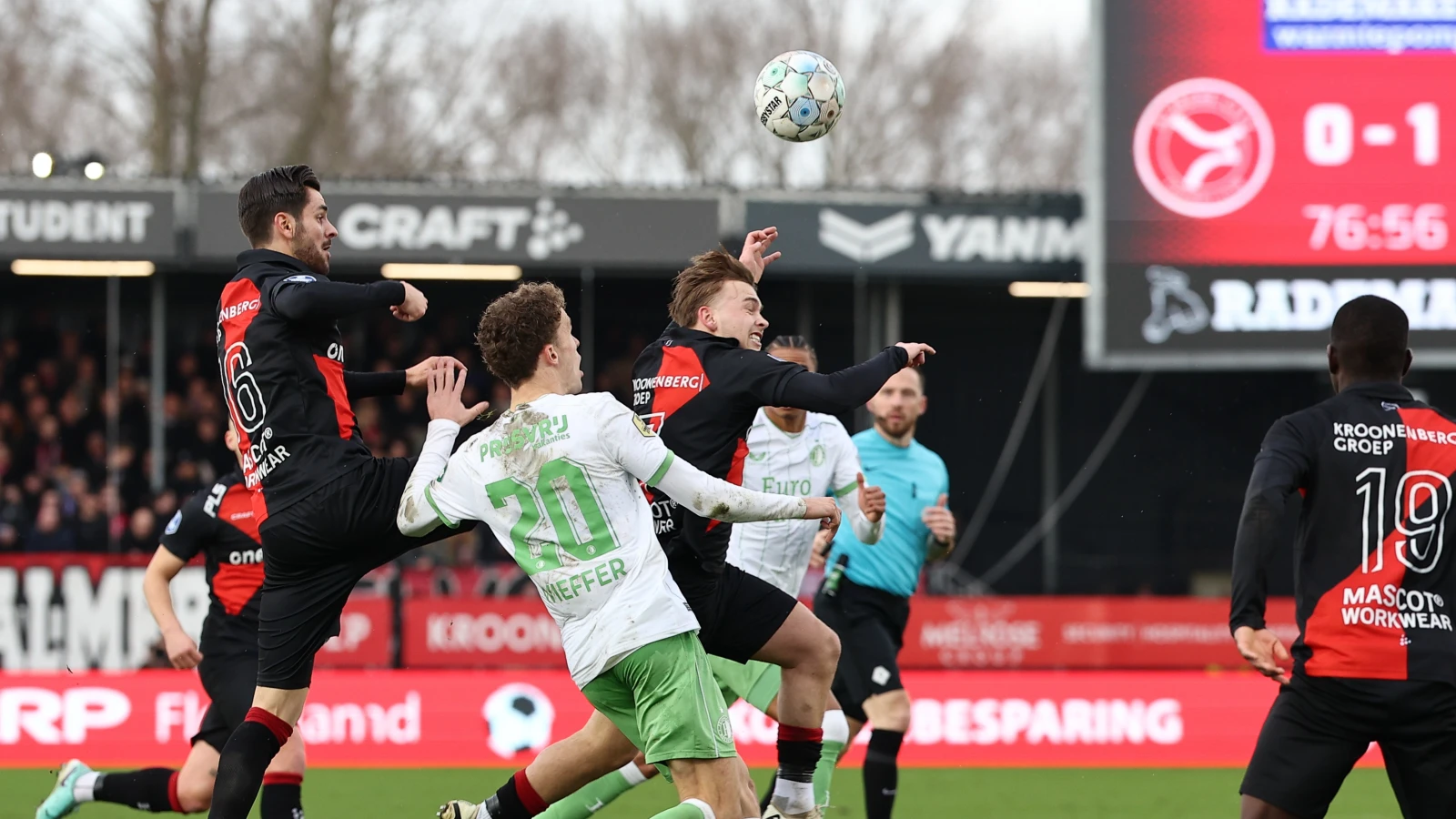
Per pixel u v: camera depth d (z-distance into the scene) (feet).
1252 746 118.83
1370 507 52.19
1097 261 157.79
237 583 71.77
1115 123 158.30
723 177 288.71
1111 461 194.29
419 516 54.60
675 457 53.42
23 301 183.93
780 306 187.73
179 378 186.29
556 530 52.70
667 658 52.65
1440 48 158.61
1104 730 118.52
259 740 58.70
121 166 263.08
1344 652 51.31
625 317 188.34
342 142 259.80
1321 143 158.51
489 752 116.16
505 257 154.92
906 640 145.59
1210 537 193.36
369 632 138.31
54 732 114.73
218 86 264.72
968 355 193.77
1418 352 158.20
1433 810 51.31
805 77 64.75
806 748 62.44
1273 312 158.20
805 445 72.95
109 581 131.75
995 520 193.88
